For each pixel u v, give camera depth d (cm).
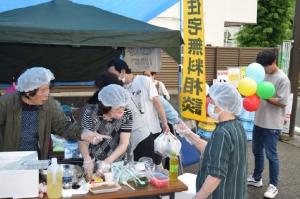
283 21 1361
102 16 398
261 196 440
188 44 415
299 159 598
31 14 367
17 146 265
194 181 336
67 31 331
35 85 247
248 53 928
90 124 279
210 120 618
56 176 227
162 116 388
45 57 586
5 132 262
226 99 219
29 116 266
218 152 211
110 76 299
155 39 374
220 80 789
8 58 559
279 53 776
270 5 1349
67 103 673
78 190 239
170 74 861
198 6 400
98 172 261
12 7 422
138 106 373
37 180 224
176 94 849
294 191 462
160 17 884
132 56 528
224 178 215
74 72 615
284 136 716
